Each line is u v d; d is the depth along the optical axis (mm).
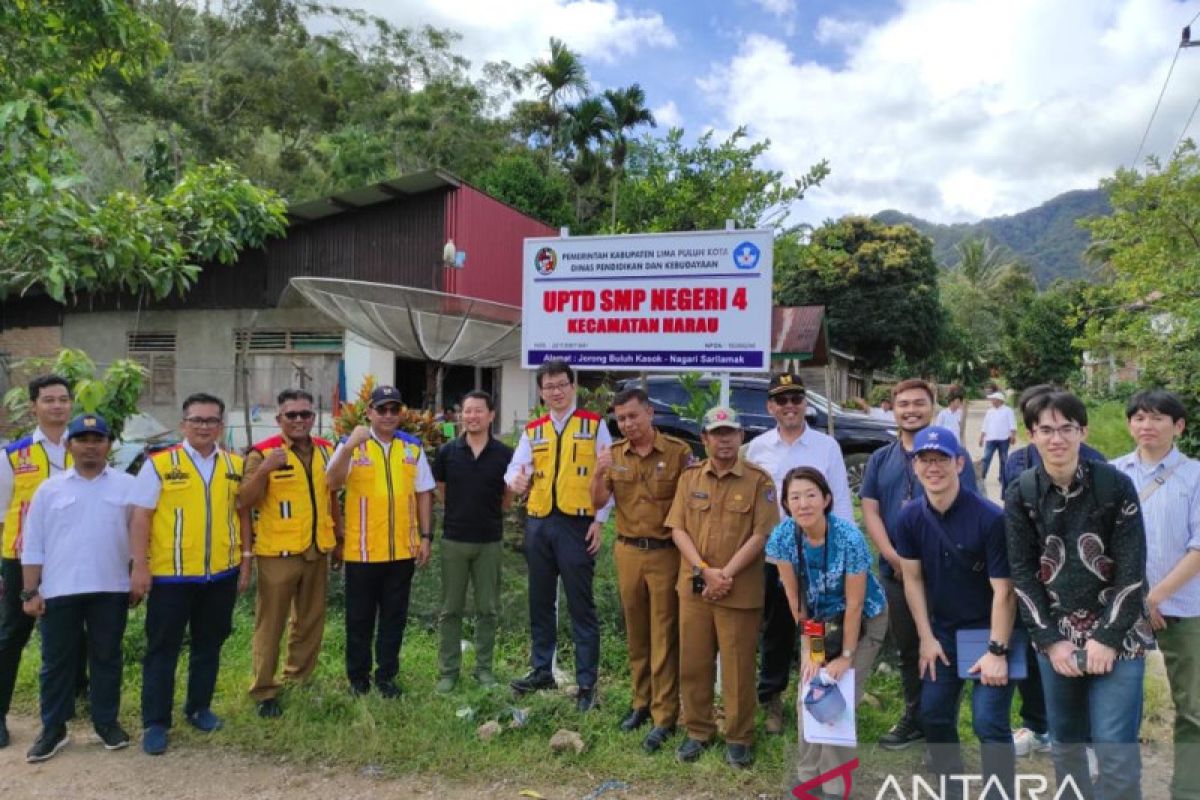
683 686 3807
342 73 34750
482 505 4637
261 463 4207
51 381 4242
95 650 3928
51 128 6301
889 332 35562
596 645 4410
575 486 4383
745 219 14758
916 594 3242
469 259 15312
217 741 4012
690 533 3775
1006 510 2918
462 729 4070
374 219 15281
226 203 8008
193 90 30406
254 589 6184
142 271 6465
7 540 4082
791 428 4227
